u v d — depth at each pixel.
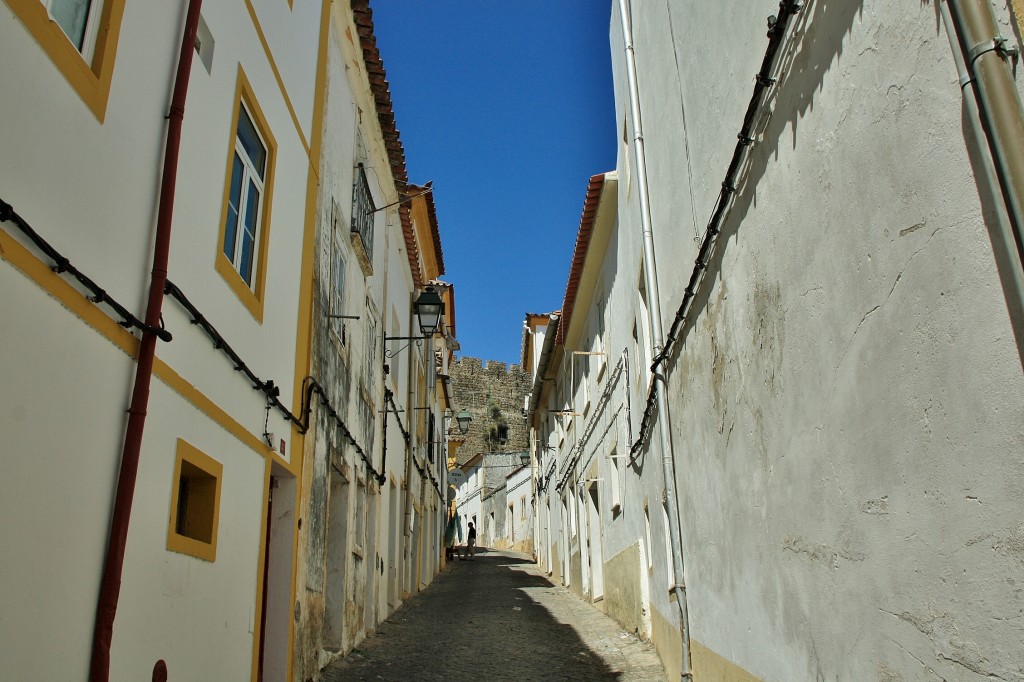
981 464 2.64
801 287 4.26
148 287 4.23
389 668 8.59
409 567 16.06
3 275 3.04
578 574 17.98
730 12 5.55
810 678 4.29
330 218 8.78
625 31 10.11
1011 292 2.44
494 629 11.76
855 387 3.61
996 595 2.58
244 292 5.82
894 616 3.29
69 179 3.53
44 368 3.30
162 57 4.50
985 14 2.54
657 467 9.35
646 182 9.30
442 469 28.72
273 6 6.77
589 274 15.40
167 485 4.44
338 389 8.99
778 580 4.80
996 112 2.44
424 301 12.09
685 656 7.49
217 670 5.14
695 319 6.94
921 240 2.98
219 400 5.26
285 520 6.95
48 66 3.38
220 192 5.37
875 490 3.44
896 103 3.14
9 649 3.03
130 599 3.98
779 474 4.73
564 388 21.58
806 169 4.14
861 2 3.43
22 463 3.14
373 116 11.50
